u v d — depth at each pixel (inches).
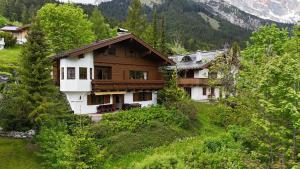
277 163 743.7
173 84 1806.1
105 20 4840.1
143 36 3356.3
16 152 1098.7
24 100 1150.3
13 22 4323.3
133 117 1453.0
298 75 747.4
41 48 1210.6
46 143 1066.7
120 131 1330.0
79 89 1552.7
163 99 1865.2
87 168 892.6
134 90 1786.4
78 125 1242.0
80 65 1561.3
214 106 1930.4
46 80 1181.7
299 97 710.5
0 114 1237.1
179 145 1312.7
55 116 1195.9
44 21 2241.6
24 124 1238.3
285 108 716.0
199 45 6353.3
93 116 1509.6
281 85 738.2
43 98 1151.6
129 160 1145.4
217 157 1040.8
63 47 2277.3
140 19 3769.7
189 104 1743.4
